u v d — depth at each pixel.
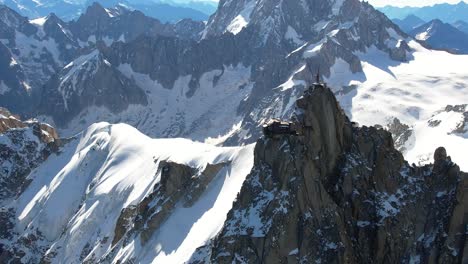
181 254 104.56
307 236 82.31
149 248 113.31
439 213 87.50
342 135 90.69
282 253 82.31
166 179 122.44
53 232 156.62
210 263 86.62
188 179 122.44
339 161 89.50
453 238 84.88
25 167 187.75
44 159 187.62
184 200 118.81
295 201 83.94
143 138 167.50
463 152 142.62
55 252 143.50
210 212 112.50
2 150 189.38
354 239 85.69
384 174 90.88
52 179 174.62
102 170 159.88
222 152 126.00
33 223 159.88
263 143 90.00
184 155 136.25
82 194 160.88
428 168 92.69
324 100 88.94
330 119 88.75
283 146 87.50
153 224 116.81
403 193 90.31
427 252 85.62
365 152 91.38
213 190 118.25
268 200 86.00
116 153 163.38
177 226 113.81
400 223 87.38
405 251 86.88
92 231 141.75
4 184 182.75
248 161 118.38
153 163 146.88
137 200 136.75
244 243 84.50
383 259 85.88
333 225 83.56
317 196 84.88
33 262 151.88
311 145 87.88
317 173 86.25
